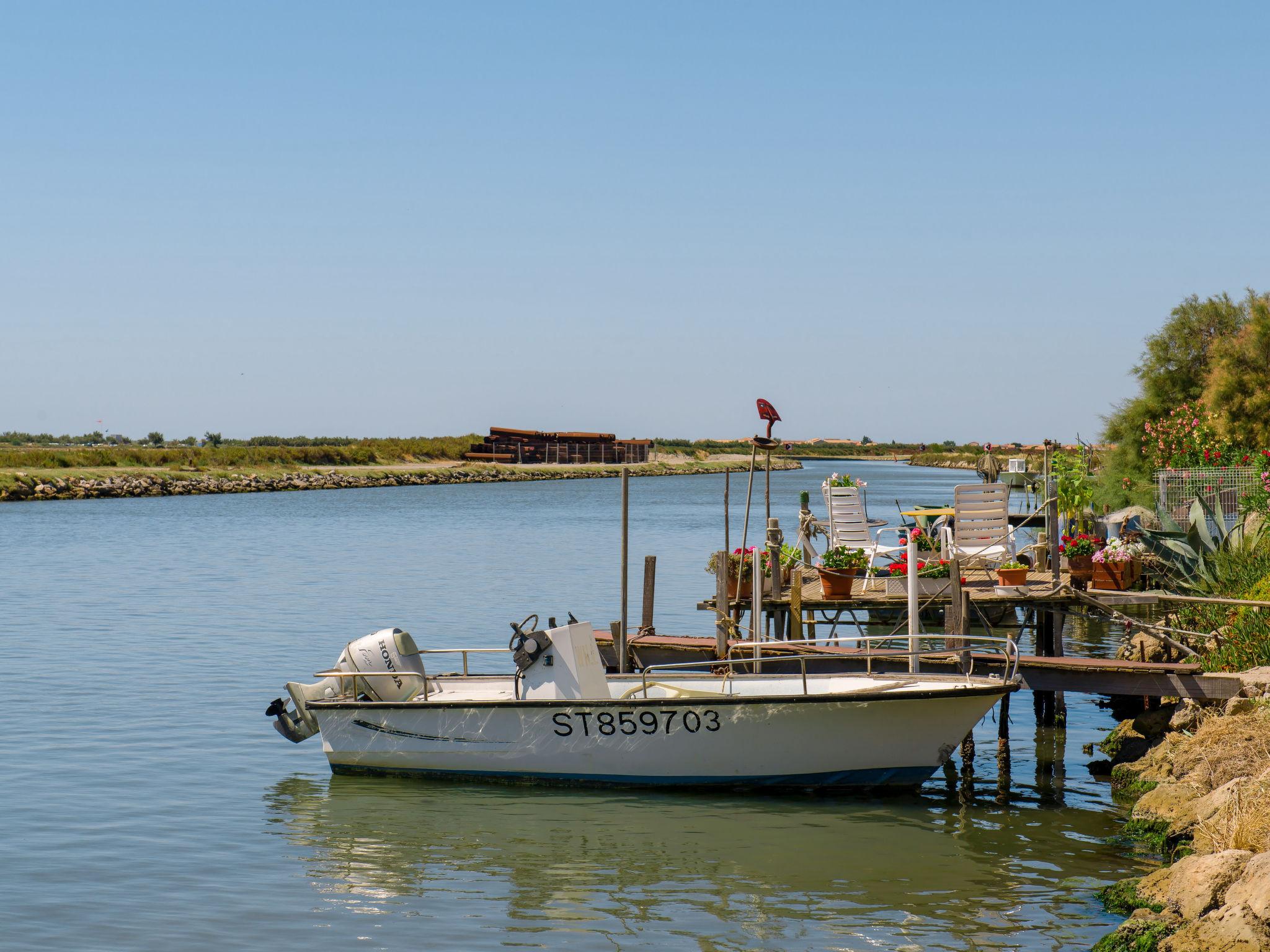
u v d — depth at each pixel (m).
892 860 10.77
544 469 140.75
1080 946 8.75
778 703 12.42
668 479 137.62
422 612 27.31
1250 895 7.84
